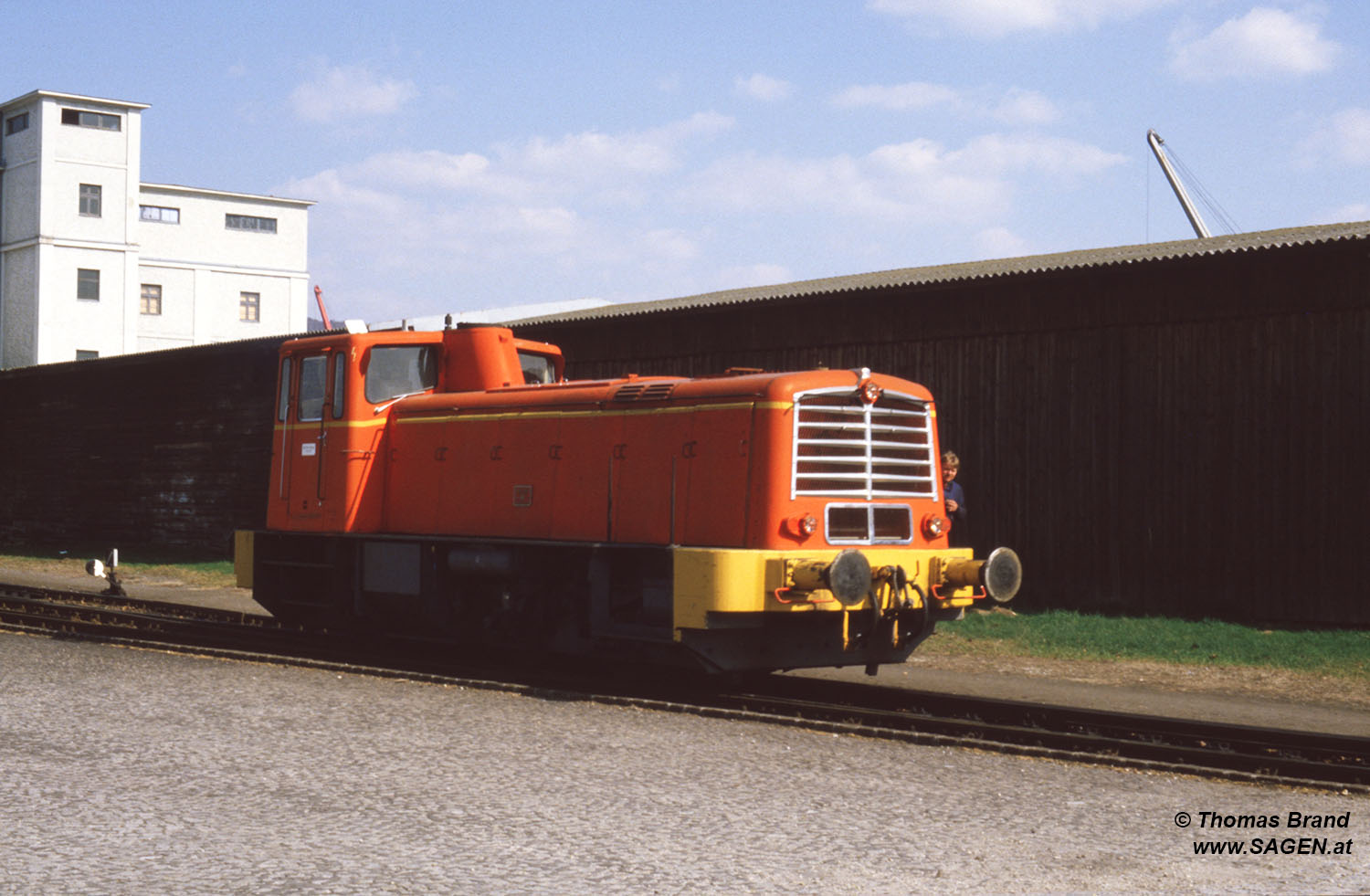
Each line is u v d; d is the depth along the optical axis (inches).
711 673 378.6
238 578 525.7
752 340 762.2
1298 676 458.3
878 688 406.9
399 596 459.8
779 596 349.4
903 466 395.9
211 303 2341.3
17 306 2034.9
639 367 818.2
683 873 201.6
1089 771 286.0
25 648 457.7
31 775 260.2
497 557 418.9
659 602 378.6
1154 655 500.4
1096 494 626.8
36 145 2005.4
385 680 400.2
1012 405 657.0
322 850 211.2
